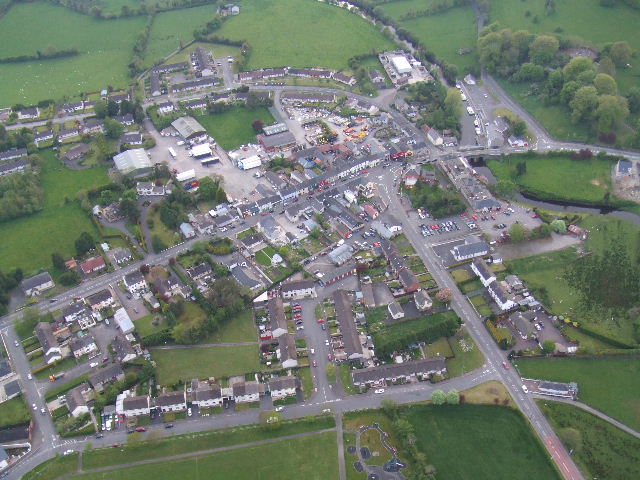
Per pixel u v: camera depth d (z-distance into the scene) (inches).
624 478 7632.9
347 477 7785.4
